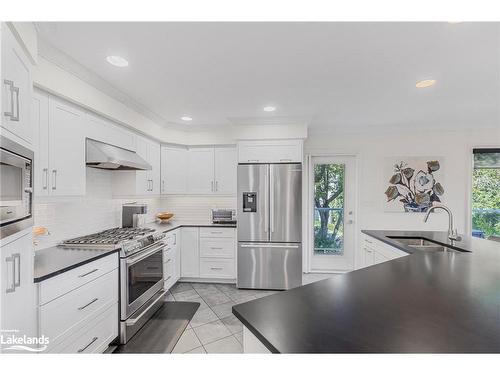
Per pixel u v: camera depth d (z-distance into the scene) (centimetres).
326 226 423
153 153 339
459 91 250
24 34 121
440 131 394
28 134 127
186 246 363
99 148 222
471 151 389
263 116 332
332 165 421
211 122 361
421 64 195
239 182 346
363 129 397
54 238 214
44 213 205
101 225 277
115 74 210
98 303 183
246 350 88
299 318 82
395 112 320
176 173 378
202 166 390
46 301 140
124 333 212
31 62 132
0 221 98
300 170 337
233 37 159
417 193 396
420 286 111
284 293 104
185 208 421
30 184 127
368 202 407
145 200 371
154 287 263
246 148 350
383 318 82
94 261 179
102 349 187
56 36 155
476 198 395
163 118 338
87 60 186
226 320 256
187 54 180
